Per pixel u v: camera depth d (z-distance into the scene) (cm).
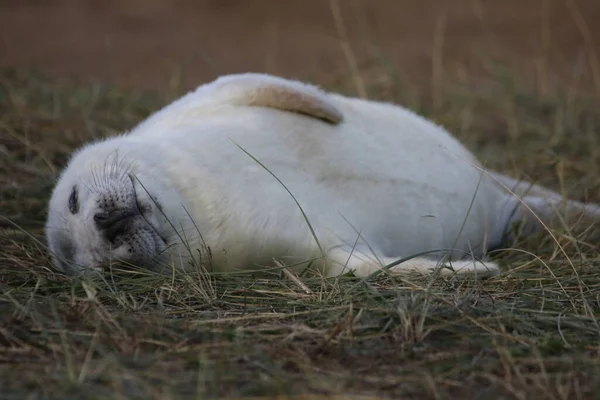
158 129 2425
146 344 1836
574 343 1864
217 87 2497
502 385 1697
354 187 2367
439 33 4412
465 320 1919
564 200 2656
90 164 2250
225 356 1781
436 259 2475
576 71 4269
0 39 5022
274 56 4912
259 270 2175
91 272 2152
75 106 3503
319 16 5572
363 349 1817
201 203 2228
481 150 3359
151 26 5341
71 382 1658
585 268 2302
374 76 4012
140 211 2164
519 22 5419
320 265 2233
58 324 1888
